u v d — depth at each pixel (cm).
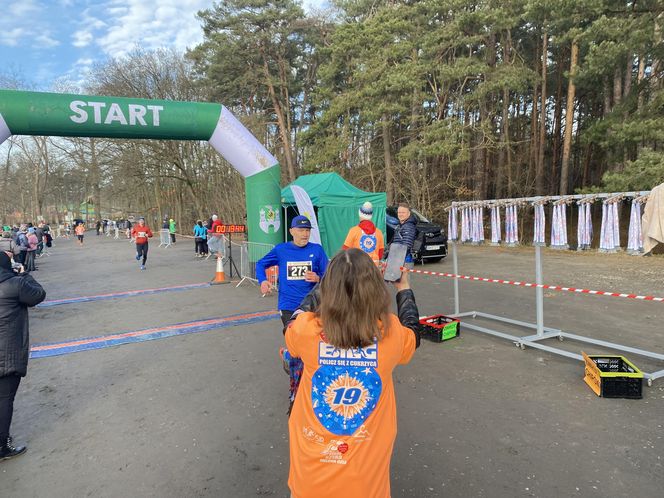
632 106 1535
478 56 2412
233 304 820
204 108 956
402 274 197
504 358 490
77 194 6450
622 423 337
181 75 2975
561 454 296
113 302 866
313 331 159
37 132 831
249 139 1013
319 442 153
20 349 312
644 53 1440
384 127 2272
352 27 2305
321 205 1239
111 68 2780
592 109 2727
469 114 2567
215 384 438
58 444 331
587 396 388
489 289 905
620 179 1372
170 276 1216
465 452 302
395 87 2008
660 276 986
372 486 151
